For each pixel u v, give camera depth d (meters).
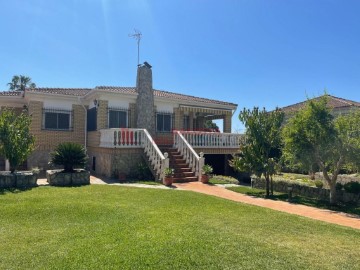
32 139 19.31
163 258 7.54
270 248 8.41
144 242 8.63
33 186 18.17
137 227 10.13
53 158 19.89
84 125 28.84
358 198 15.51
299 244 8.86
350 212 13.82
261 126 18.41
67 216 11.59
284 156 17.33
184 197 15.45
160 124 30.22
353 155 14.67
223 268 7.07
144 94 28.02
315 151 15.68
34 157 25.91
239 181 25.50
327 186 18.14
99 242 8.69
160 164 21.23
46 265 7.20
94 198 14.77
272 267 7.18
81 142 28.58
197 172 22.36
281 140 17.98
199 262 7.35
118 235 9.29
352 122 14.77
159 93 32.81
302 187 18.20
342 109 30.48
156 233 9.47
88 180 19.94
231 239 9.03
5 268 7.06
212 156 30.73
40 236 9.31
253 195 17.89
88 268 7.00
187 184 20.58
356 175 21.86
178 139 25.41
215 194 17.39
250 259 7.61
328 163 16.03
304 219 11.92
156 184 20.14
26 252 8.01
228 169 29.16
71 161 19.77
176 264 7.23
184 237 9.09
